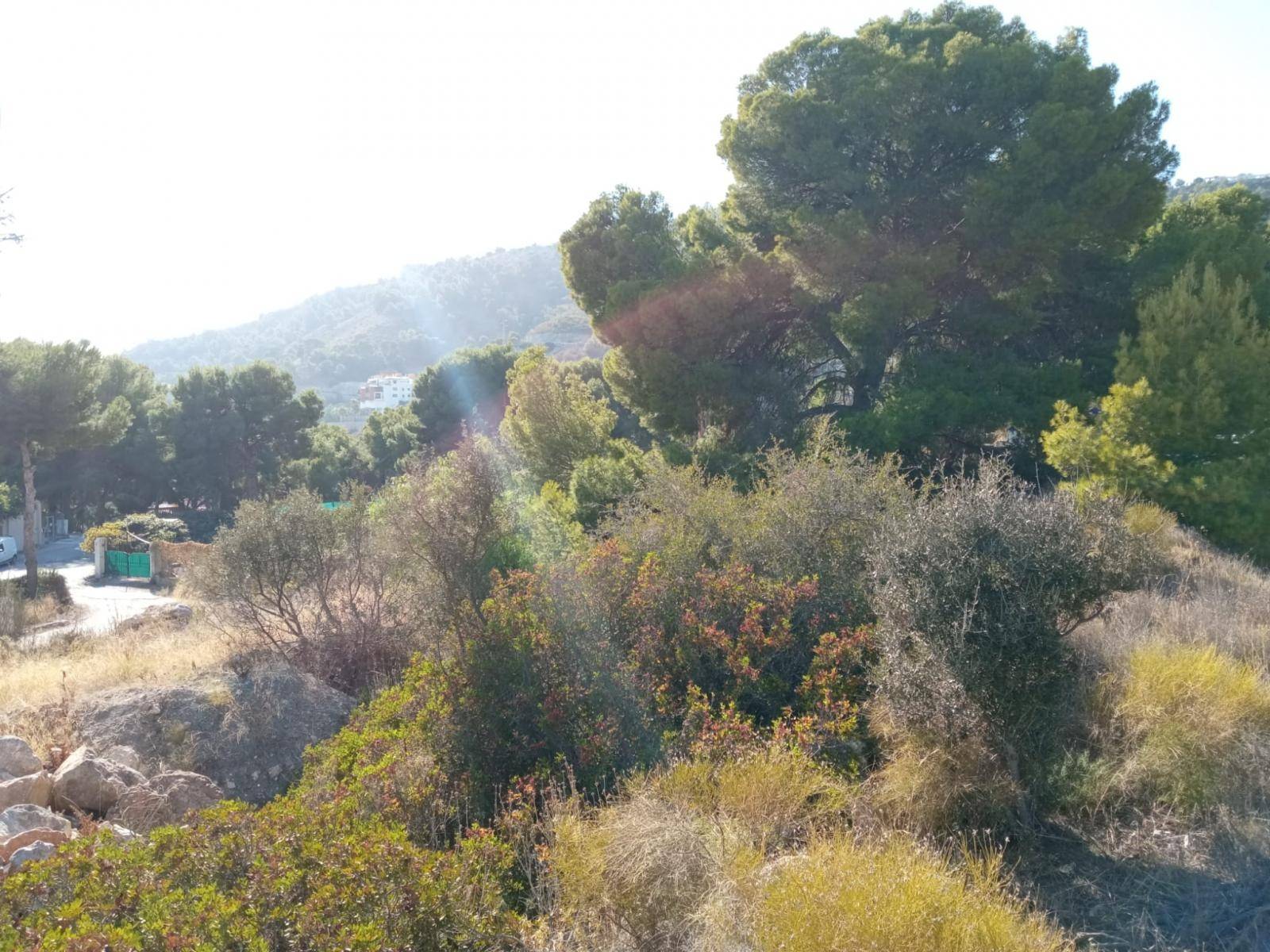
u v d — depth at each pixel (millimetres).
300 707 7973
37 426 25906
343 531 9703
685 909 3393
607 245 17203
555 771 5035
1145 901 3557
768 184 16359
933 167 15602
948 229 15312
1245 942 3242
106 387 47406
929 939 2877
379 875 3346
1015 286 14867
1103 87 14547
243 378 48656
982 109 14906
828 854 3402
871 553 5902
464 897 3420
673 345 16000
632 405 17328
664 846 3541
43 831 4523
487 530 7805
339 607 9641
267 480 48562
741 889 3320
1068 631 4500
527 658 5645
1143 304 12117
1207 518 9602
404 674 6980
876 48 16844
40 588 24844
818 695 5195
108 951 2885
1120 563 4566
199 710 7730
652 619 6203
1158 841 3977
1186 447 10289
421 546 7859
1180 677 4793
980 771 4234
